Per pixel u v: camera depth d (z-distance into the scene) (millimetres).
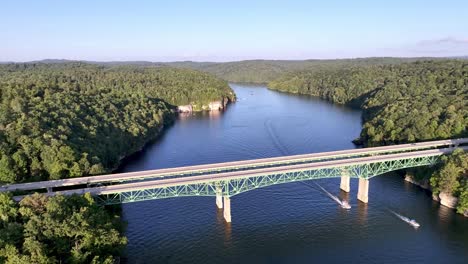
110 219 85875
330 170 122500
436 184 113500
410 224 99625
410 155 119875
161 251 88125
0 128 120375
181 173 109188
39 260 62344
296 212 107375
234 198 116812
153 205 112500
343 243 91250
